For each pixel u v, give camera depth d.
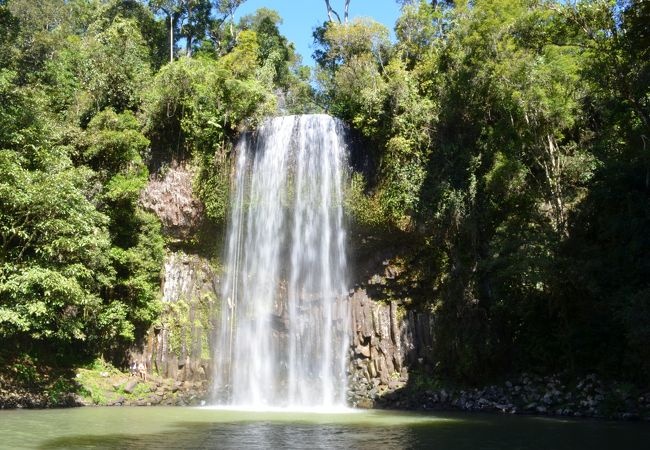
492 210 26.28
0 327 22.09
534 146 24.92
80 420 17.58
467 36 25.53
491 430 15.82
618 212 22.73
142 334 27.50
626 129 24.61
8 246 23.00
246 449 12.10
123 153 27.64
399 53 31.94
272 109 29.94
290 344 27.88
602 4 22.72
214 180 28.84
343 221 28.12
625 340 20.94
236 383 27.34
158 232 28.78
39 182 22.41
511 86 24.05
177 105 29.23
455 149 26.88
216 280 28.88
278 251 28.67
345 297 27.92
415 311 26.88
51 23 42.00
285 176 29.22
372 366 26.41
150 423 17.17
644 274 20.56
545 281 22.20
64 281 21.53
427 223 26.73
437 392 24.23
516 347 24.83
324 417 19.78
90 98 29.72
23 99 24.66
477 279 25.61
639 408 19.28
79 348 26.45
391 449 12.29
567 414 20.30
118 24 34.28
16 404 21.27
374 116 27.72
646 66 21.91
